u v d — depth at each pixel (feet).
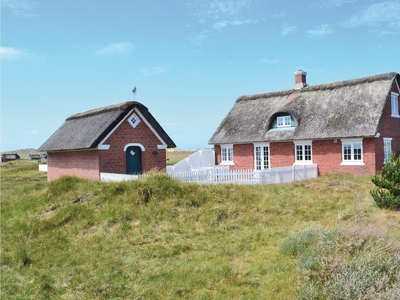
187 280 28.43
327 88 92.27
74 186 54.29
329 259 26.96
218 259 32.53
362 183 66.33
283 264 30.14
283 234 38.52
